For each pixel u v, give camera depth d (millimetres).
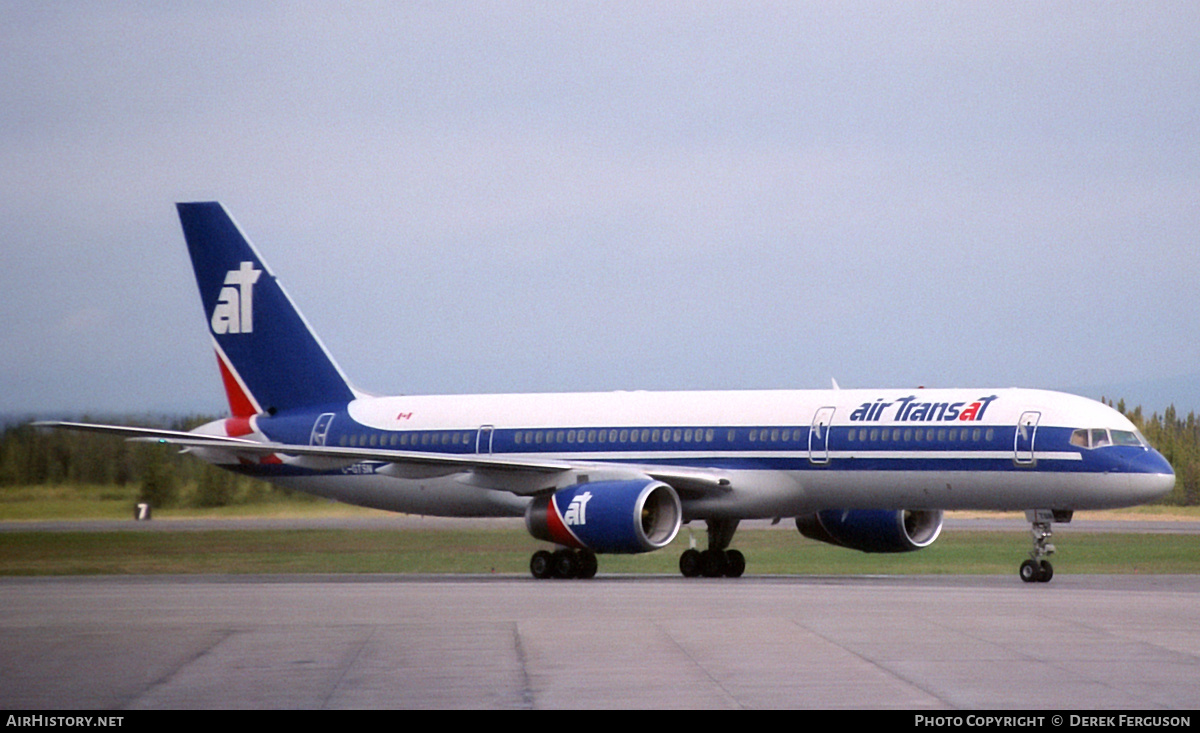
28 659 71562
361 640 78938
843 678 63781
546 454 154375
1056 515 132375
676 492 140875
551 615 93000
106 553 197125
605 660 70000
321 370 172625
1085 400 131250
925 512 151375
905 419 134125
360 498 168750
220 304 177250
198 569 169875
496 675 65375
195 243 178625
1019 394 132125
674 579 141500
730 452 142375
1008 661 68812
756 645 75500
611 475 140625
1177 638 77688
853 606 99062
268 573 163375
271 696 60062
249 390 175875
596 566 144875
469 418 160875
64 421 149250
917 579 138375
